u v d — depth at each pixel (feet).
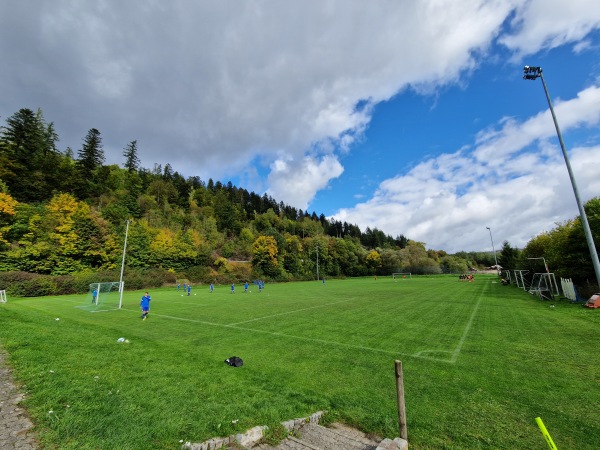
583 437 16.67
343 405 20.94
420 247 398.21
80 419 13.67
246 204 491.72
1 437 11.68
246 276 226.58
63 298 106.01
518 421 18.52
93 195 245.24
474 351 33.99
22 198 183.42
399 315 60.75
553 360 30.09
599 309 59.47
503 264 185.26
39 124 269.64
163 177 382.01
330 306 78.43
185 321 57.21
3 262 133.90
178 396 18.54
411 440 16.55
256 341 40.50
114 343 32.12
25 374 18.65
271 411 17.85
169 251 206.28
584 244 77.25
